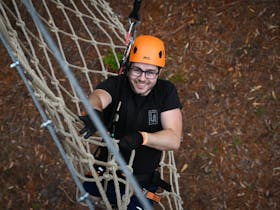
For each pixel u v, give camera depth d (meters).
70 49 5.60
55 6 5.84
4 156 4.99
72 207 4.71
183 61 5.52
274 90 5.27
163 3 5.93
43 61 5.46
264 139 5.01
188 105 5.26
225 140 5.04
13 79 5.47
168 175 4.86
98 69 5.50
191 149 5.02
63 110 2.32
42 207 4.70
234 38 5.61
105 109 2.63
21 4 5.73
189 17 5.80
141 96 2.59
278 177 4.79
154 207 4.65
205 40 5.64
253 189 4.75
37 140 5.09
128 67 2.53
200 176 4.87
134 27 3.08
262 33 5.59
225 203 4.70
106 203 2.29
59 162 4.96
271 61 5.43
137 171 2.77
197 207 4.70
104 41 5.68
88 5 5.92
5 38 2.13
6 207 4.70
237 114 5.18
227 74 5.41
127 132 2.62
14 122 5.20
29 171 4.91
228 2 5.86
